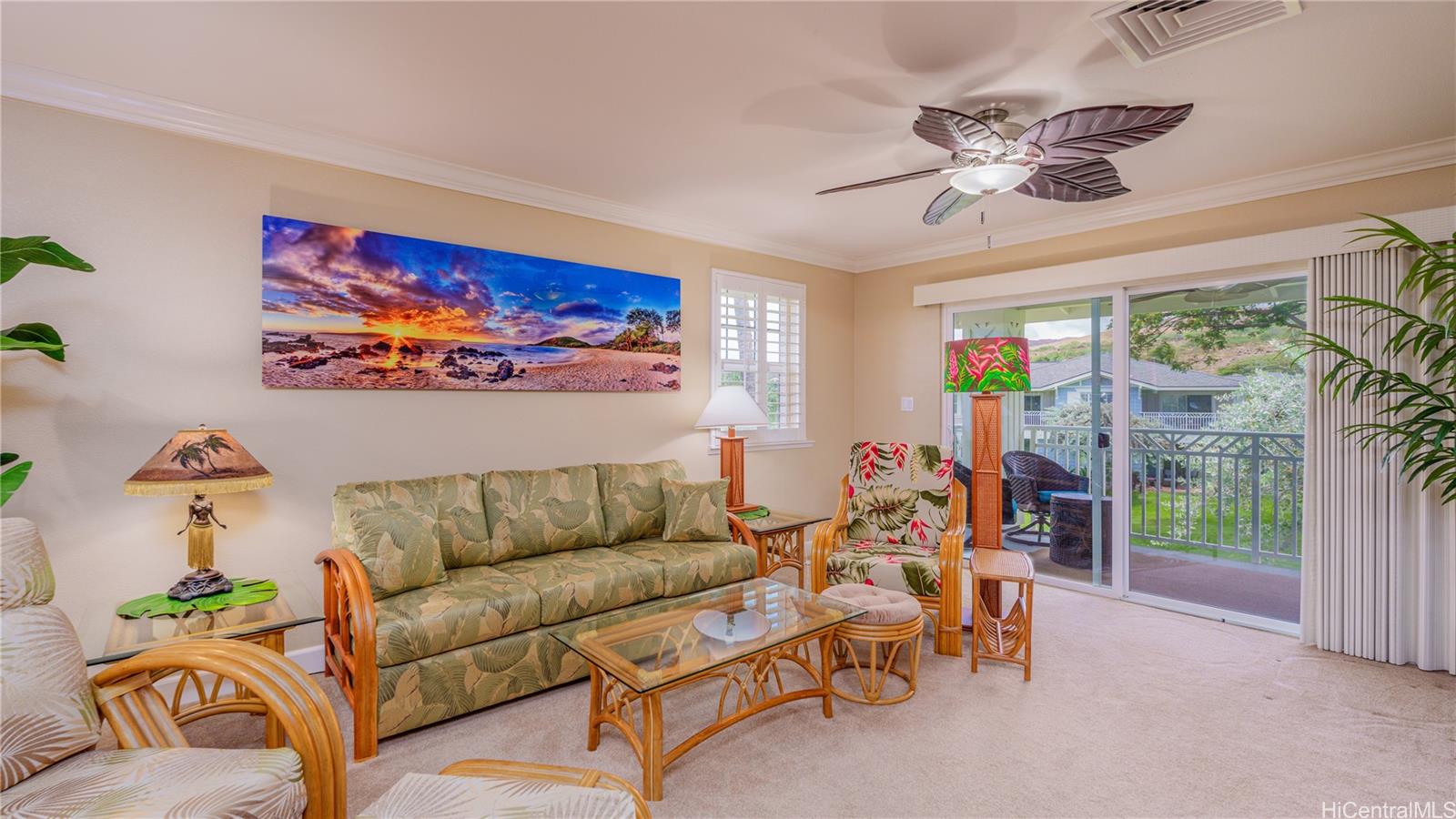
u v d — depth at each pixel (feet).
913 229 14.01
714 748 7.06
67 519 7.51
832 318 16.88
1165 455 12.23
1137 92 7.70
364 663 6.84
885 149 9.57
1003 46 6.70
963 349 10.32
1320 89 7.61
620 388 12.43
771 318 15.46
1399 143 9.19
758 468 15.19
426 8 6.02
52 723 4.46
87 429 7.61
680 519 10.96
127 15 6.07
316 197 9.15
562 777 4.66
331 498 9.32
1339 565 9.87
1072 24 6.28
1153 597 12.28
